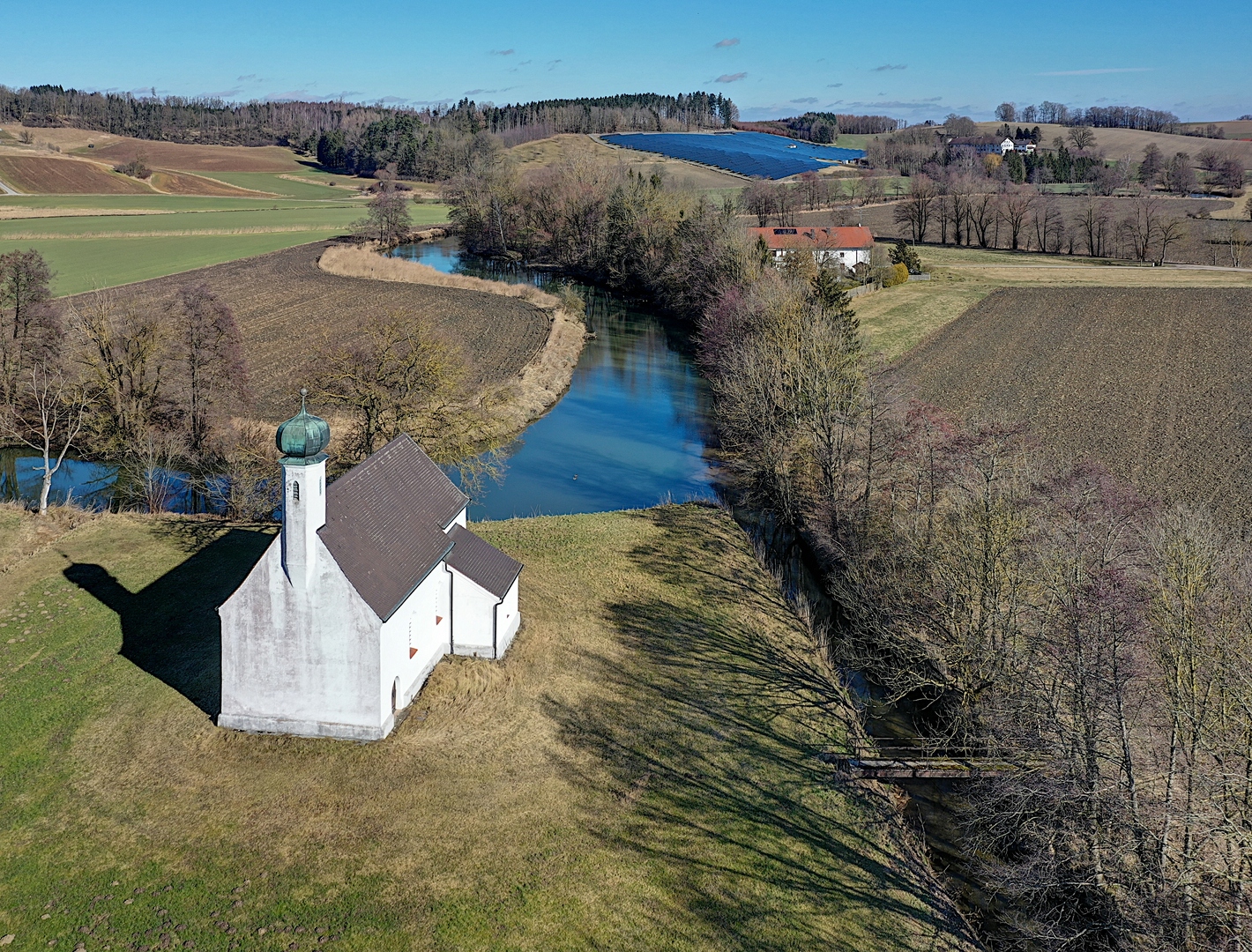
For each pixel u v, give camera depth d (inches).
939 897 1182.3
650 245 5241.1
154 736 1357.0
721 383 3061.0
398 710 1421.0
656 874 1166.3
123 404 2583.7
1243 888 1041.5
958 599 1534.2
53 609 1705.2
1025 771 1247.5
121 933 1027.9
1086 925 1130.0
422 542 1529.3
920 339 4151.1
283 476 1278.3
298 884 1107.3
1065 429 2901.1
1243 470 2527.1
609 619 1787.6
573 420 3267.7
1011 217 7106.3
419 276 5265.8
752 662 1685.5
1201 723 1080.2
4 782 1258.6
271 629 1342.3
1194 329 4222.4
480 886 1122.0
